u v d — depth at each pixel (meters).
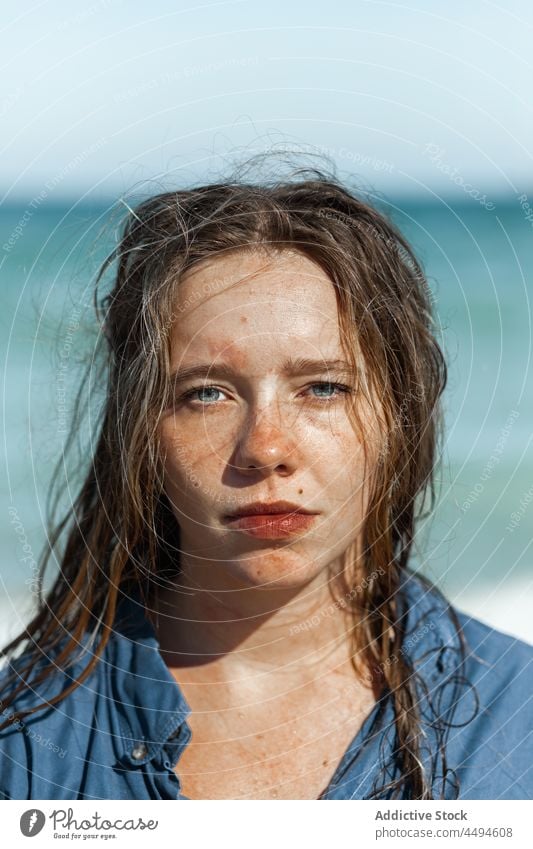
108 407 1.24
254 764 1.10
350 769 1.09
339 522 1.02
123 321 1.18
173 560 1.17
